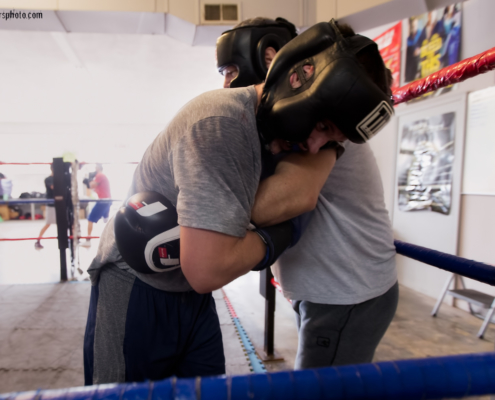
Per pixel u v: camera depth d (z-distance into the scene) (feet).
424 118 10.93
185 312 2.72
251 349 7.23
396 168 12.30
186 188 1.80
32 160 29.07
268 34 2.97
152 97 23.24
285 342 7.61
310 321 3.11
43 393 1.13
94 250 16.75
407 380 1.18
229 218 1.75
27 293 10.36
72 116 27.45
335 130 2.02
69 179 11.78
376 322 3.10
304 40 1.90
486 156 8.91
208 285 1.81
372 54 1.96
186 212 1.77
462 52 9.40
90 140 29.53
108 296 2.64
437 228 10.47
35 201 11.42
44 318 8.57
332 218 2.94
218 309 9.30
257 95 2.18
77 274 12.62
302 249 3.04
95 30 8.87
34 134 28.73
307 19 8.29
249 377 1.19
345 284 2.97
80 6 7.75
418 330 8.45
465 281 9.75
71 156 12.32
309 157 2.32
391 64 12.44
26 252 16.28
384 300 3.17
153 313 2.57
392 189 12.51
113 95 22.68
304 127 1.89
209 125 1.83
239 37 3.00
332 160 2.44
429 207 10.75
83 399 1.11
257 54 2.96
